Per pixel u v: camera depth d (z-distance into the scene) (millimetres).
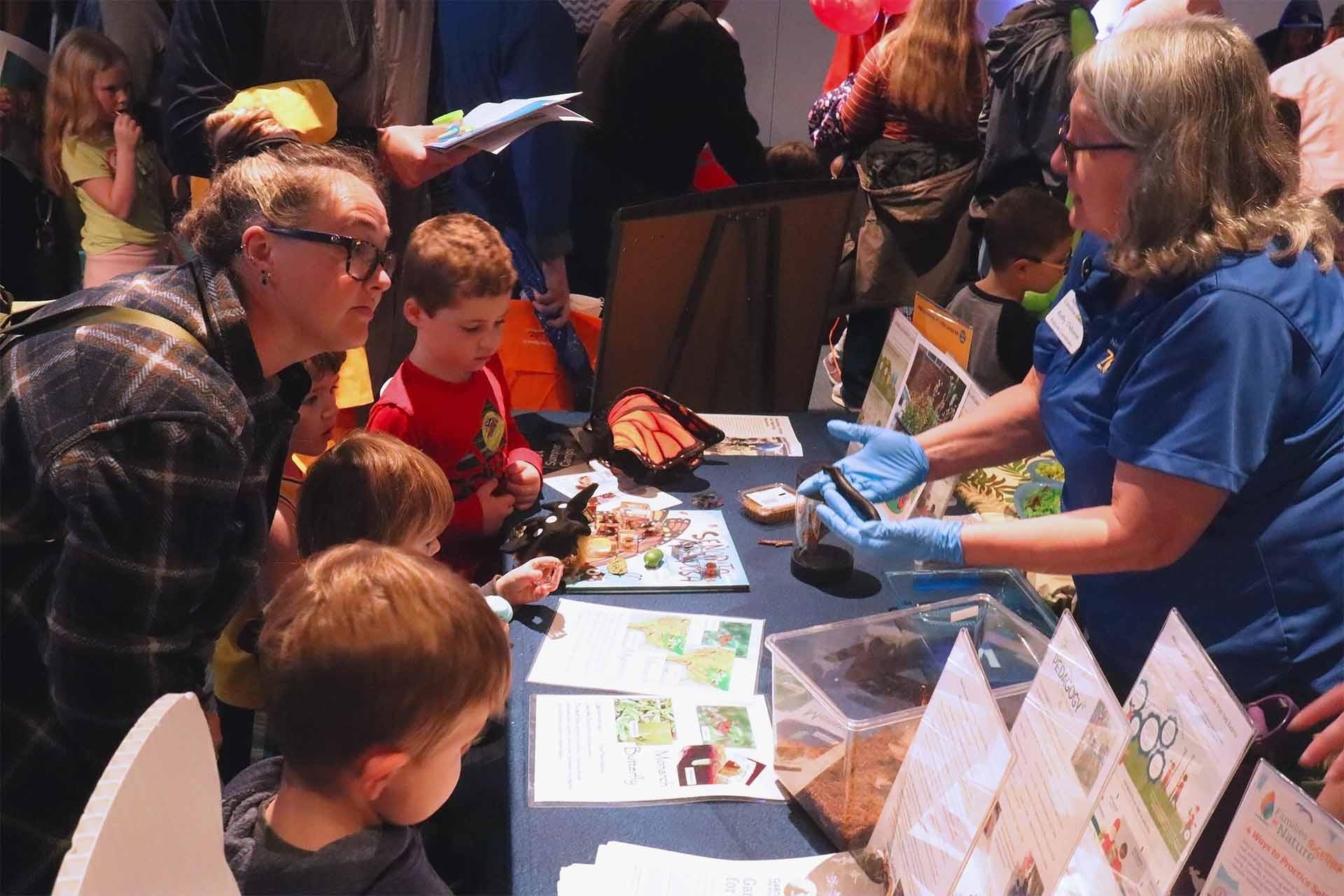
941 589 1906
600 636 1761
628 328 2633
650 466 2352
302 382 1402
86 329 1177
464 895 1534
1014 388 1838
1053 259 2461
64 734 1254
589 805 1365
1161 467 1299
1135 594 1472
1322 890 749
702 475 2436
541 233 2924
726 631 1781
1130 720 940
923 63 2930
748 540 2119
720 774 1427
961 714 1078
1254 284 1262
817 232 2641
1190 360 1278
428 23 2646
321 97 2436
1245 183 1287
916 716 1277
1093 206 1384
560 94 2689
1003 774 966
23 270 3582
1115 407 1419
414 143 2494
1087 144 1349
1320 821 753
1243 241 1271
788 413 2867
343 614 1031
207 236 1280
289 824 1069
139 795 660
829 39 4461
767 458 2541
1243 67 1258
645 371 2721
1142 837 898
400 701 1022
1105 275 1441
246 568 1336
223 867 802
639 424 2434
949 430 1851
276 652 1045
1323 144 1759
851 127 3209
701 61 3371
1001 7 3328
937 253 3037
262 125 2121
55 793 1263
